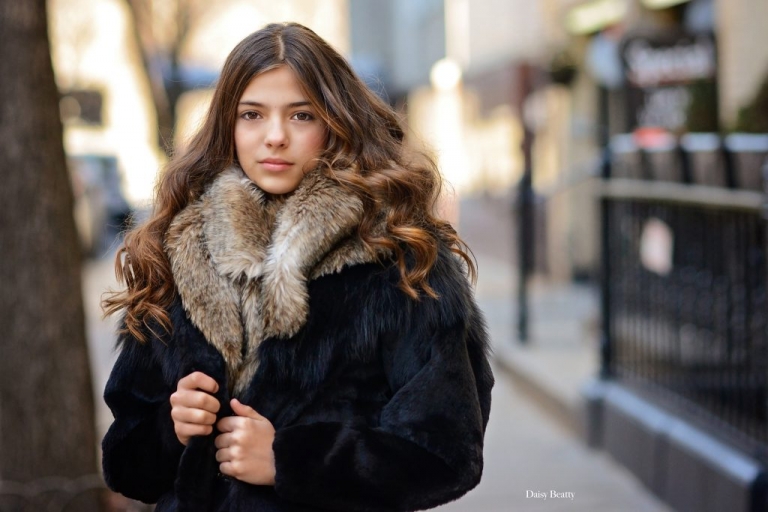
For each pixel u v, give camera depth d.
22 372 4.33
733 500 4.88
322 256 2.26
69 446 4.39
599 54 10.16
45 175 4.28
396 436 2.17
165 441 2.36
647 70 9.84
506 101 17.16
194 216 2.37
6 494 4.31
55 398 4.36
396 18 26.39
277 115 2.33
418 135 2.72
